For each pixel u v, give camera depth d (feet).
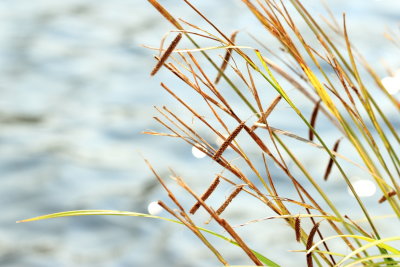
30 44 37.58
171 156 26.27
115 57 36.40
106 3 45.88
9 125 28.43
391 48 35.68
